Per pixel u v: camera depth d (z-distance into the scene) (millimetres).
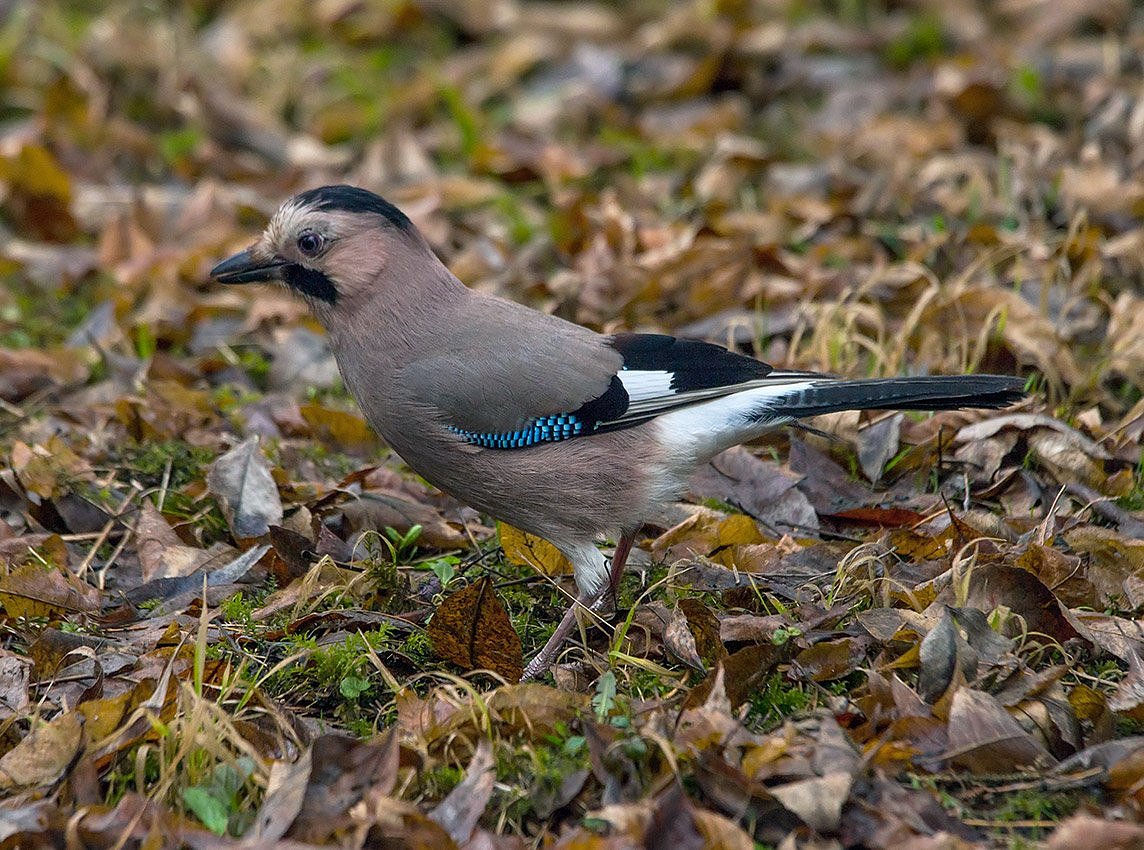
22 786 7145
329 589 8883
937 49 18391
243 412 11898
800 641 8117
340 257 8961
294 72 18922
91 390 12367
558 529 8969
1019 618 8164
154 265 14359
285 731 7551
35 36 19438
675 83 18188
